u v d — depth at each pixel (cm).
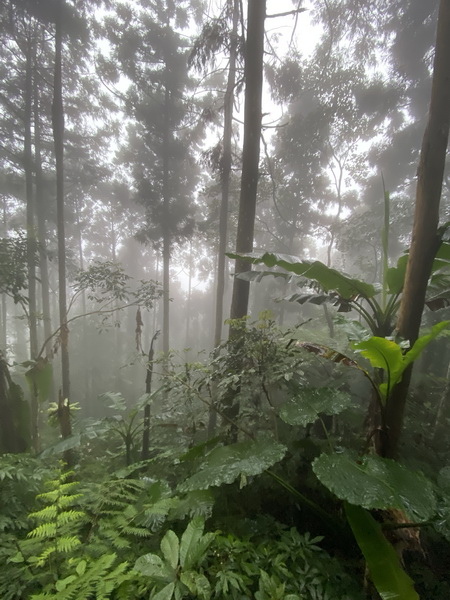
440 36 237
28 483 297
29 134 1171
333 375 468
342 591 209
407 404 460
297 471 301
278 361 315
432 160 243
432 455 385
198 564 207
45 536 216
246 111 472
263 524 263
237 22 728
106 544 227
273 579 201
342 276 302
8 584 196
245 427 353
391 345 215
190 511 249
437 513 194
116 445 538
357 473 195
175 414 370
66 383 679
